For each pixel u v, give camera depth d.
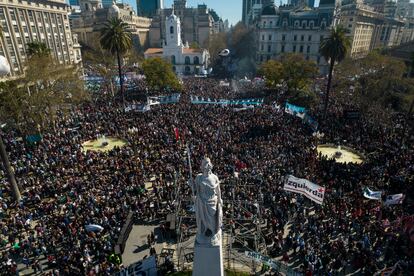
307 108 57.97
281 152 36.53
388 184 30.33
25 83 43.72
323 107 57.16
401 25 167.50
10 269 20.92
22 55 65.56
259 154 35.81
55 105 47.16
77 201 27.02
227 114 50.66
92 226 22.56
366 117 51.00
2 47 60.00
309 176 30.73
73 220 25.06
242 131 43.34
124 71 92.19
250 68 131.75
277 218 25.84
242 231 24.64
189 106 56.28
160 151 37.06
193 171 31.73
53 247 22.59
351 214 26.12
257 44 124.69
